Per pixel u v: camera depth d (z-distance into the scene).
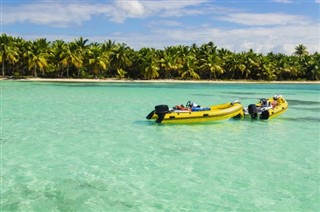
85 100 29.59
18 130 16.22
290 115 23.17
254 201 8.53
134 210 7.96
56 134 15.55
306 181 9.96
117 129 16.94
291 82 82.88
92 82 63.41
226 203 8.41
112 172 10.49
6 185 9.25
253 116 20.34
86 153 12.52
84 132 16.11
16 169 10.56
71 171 10.49
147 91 42.38
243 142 14.74
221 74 82.69
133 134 15.90
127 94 37.03
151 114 18.61
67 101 28.50
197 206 8.23
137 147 13.56
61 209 7.90
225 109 19.02
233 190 9.22
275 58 89.19
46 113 21.59
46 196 8.59
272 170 10.93
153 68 70.31
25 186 9.21
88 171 10.52
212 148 13.61
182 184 9.60
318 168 11.19
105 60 69.00
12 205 8.05
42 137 14.88
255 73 83.31
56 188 9.12
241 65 78.81
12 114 20.88
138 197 8.68
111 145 13.78
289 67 84.69
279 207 8.23
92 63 67.94
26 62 66.00
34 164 11.09
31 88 42.62
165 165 11.27
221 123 19.17
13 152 12.43
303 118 21.77
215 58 76.94
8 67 69.81
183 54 77.12
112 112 22.64
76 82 61.28
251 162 11.77
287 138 15.68
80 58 67.75
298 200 8.62
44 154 12.26
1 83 52.72
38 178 9.83
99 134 15.75
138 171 10.63
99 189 9.12
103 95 35.12
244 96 38.22
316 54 94.94
